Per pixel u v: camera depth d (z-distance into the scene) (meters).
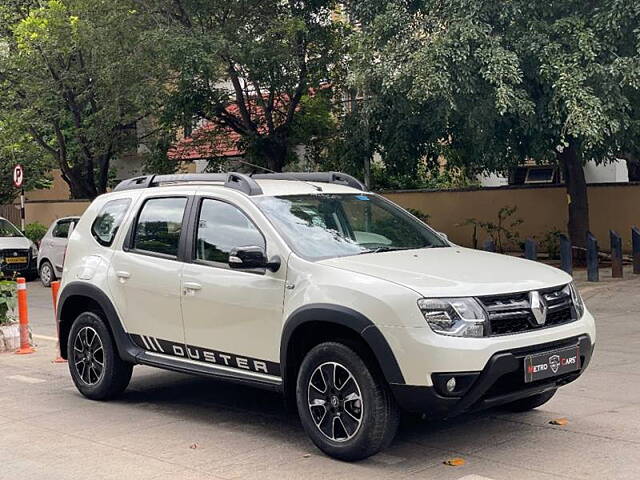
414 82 13.73
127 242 7.51
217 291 6.50
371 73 14.90
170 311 6.93
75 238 8.11
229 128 21.62
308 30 18.98
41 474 5.66
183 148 22.42
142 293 7.19
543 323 5.66
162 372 9.06
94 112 23.17
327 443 5.73
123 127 24.14
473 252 6.63
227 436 6.48
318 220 6.56
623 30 13.93
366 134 17.64
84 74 22.44
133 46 18.89
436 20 14.73
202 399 7.77
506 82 13.90
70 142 26.48
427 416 5.41
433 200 23.05
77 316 8.08
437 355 5.19
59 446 6.34
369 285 5.52
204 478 5.47
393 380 5.32
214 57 17.75
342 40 18.80
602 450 5.82
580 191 18.38
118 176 31.73
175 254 7.01
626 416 6.74
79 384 7.93
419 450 5.90
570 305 5.98
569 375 5.82
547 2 14.44
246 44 18.20
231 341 6.44
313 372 5.80
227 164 22.81
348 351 5.57
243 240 6.51
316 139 21.00
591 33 13.80
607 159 17.50
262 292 6.17
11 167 27.64
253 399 7.73
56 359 10.20
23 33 21.56
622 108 14.25
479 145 15.97
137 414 7.28
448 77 13.69
